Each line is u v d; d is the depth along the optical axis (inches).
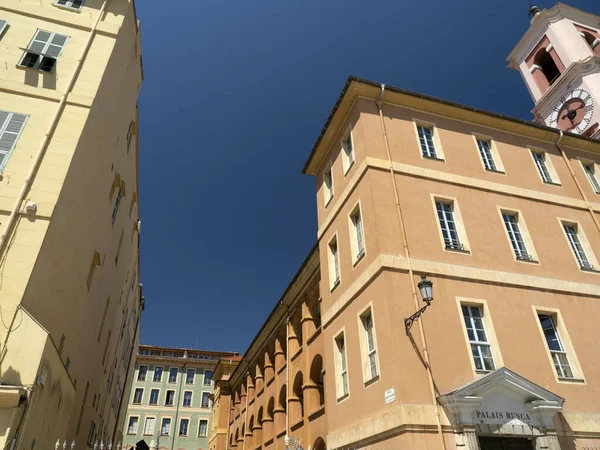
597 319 597.0
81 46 644.1
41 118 547.5
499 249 606.2
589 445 482.3
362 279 566.6
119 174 835.4
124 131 830.5
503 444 453.4
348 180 674.8
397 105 697.6
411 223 576.7
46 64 602.2
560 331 567.5
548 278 605.0
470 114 731.4
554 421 480.4
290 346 953.5
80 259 592.7
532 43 1423.5
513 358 513.3
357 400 525.7
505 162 717.9
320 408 714.2
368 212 584.1
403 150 650.2
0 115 530.9
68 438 639.1
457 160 679.1
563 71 1261.1
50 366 432.8
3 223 454.3
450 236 599.5
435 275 540.7
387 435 448.8
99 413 964.0
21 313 407.5
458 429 432.1
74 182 537.6
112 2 724.7
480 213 632.4
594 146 813.9
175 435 2359.7
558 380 518.6
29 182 486.9
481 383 453.4
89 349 735.7
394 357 464.1
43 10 652.7
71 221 536.4
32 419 390.0
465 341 504.1
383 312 501.4
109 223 791.7
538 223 663.8
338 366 604.7
